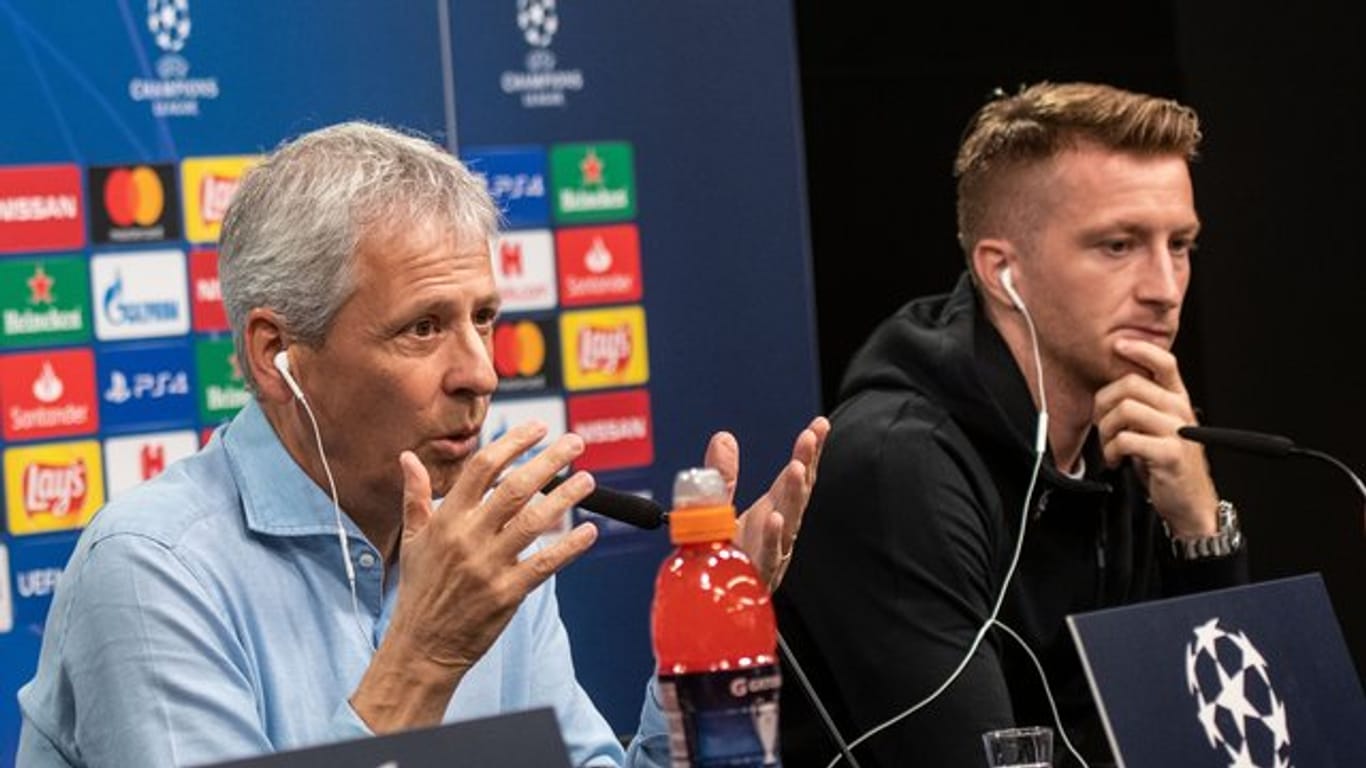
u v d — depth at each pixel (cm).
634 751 320
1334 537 676
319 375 302
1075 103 407
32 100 481
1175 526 411
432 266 298
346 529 313
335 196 297
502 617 274
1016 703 410
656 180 548
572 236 538
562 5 538
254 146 504
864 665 389
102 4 488
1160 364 404
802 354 565
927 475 393
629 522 305
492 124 529
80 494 486
